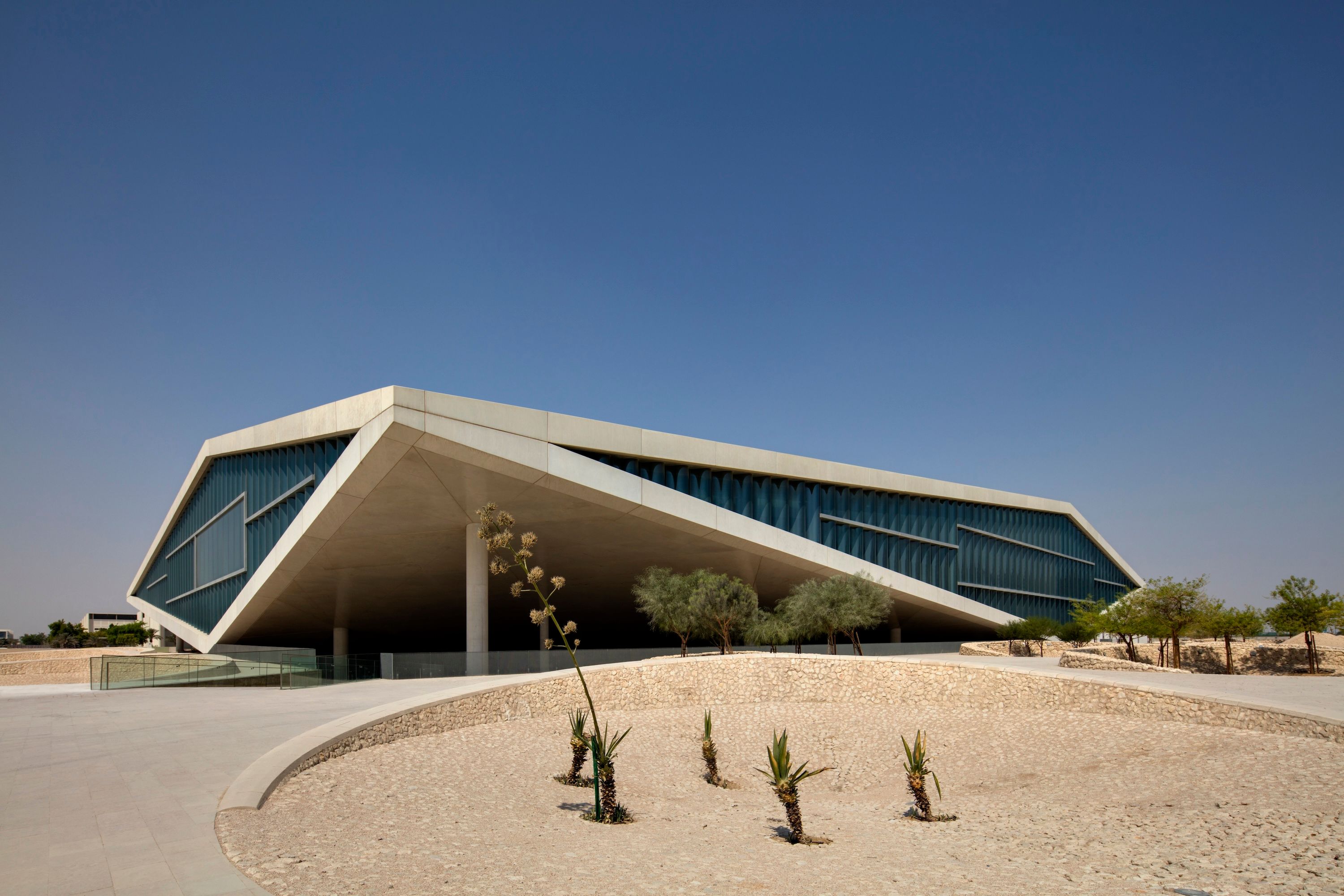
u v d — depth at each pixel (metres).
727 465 29.44
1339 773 10.70
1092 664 22.55
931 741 15.91
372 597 34.22
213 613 38.22
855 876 7.50
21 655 43.94
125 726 14.12
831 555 30.31
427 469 23.25
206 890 6.09
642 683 19.33
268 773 9.69
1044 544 46.78
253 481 33.03
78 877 6.37
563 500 25.12
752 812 11.19
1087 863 8.05
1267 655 26.84
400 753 12.78
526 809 10.09
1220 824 9.17
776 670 20.03
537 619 10.05
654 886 6.82
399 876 6.70
